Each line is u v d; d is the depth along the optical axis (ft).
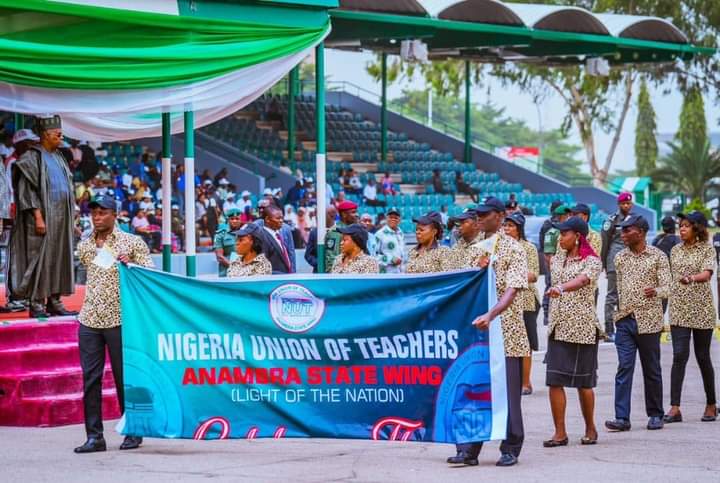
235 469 31.96
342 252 38.37
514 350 32.68
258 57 48.08
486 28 81.00
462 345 32.19
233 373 33.73
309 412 33.40
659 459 33.53
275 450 35.06
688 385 48.37
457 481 30.30
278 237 48.57
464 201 127.75
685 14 188.24
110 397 41.29
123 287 33.96
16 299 43.24
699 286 40.60
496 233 32.48
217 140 118.93
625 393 38.70
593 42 93.09
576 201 143.02
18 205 42.24
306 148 128.98
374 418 32.96
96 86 42.16
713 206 229.66
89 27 44.09
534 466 32.42
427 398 32.53
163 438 34.76
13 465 32.53
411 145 138.62
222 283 33.73
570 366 35.53
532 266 45.62
